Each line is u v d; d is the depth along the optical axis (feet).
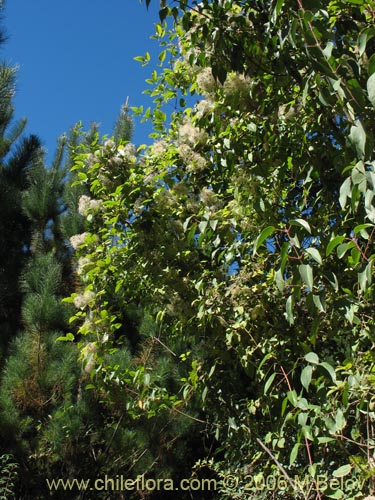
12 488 19.67
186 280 10.07
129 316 22.93
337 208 8.29
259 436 10.00
